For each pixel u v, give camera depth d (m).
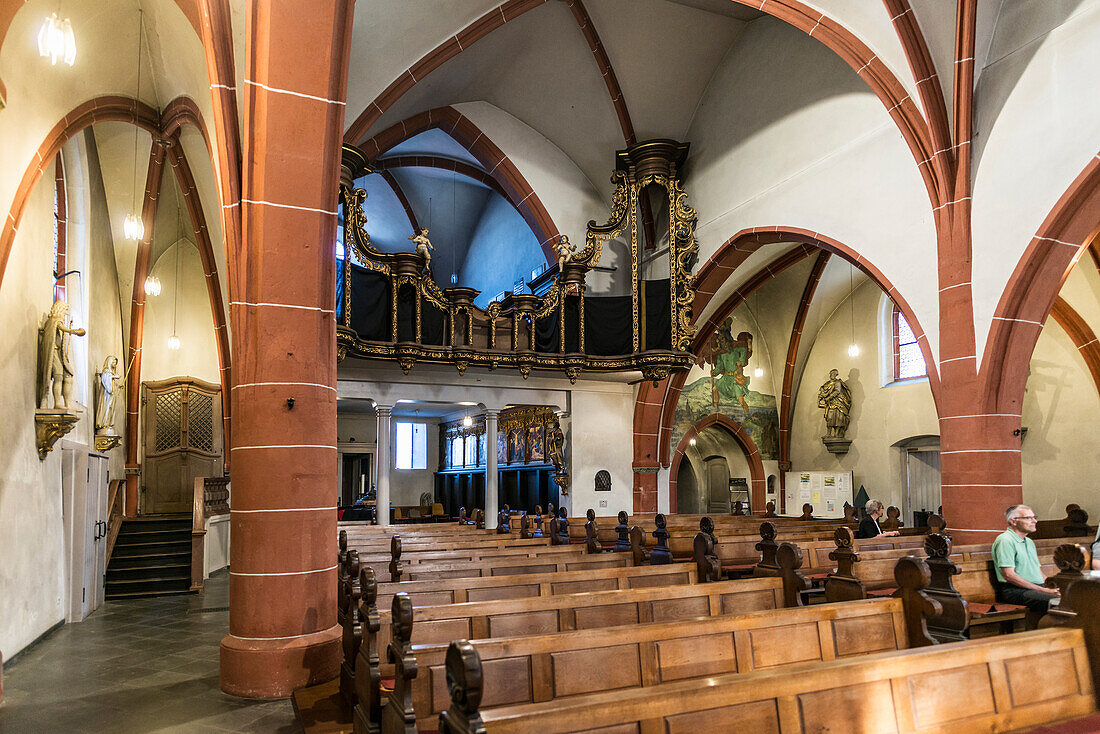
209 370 19.52
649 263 18.22
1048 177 9.98
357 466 28.77
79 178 12.78
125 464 17.30
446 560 8.48
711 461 25.28
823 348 22.66
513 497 23.14
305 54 7.54
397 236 26.08
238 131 7.91
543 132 18.17
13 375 9.09
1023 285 10.32
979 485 10.73
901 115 11.48
